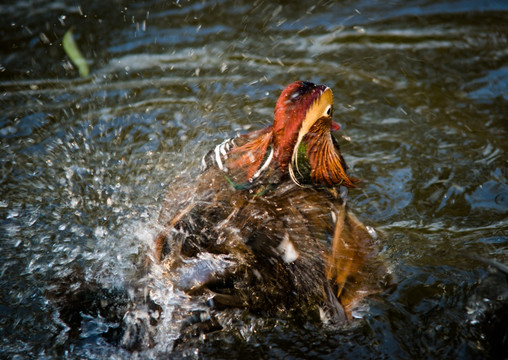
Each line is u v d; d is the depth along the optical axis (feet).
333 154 25.21
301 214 23.98
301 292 22.99
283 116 22.90
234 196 23.77
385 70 42.50
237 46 45.73
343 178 25.96
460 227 29.30
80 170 34.45
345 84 41.16
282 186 24.11
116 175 33.96
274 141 23.32
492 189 31.73
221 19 49.03
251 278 22.53
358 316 24.07
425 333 23.54
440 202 31.12
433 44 45.01
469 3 49.49
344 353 22.95
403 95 39.86
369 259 25.86
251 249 22.71
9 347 23.66
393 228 29.32
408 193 31.86
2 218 31.09
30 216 31.12
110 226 30.09
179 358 22.66
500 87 40.04
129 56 45.09
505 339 22.58
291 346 23.09
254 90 40.93
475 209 30.50
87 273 26.43
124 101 40.34
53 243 29.14
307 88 23.16
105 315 24.29
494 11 48.49
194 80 42.16
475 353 22.68
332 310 23.47
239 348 22.94
